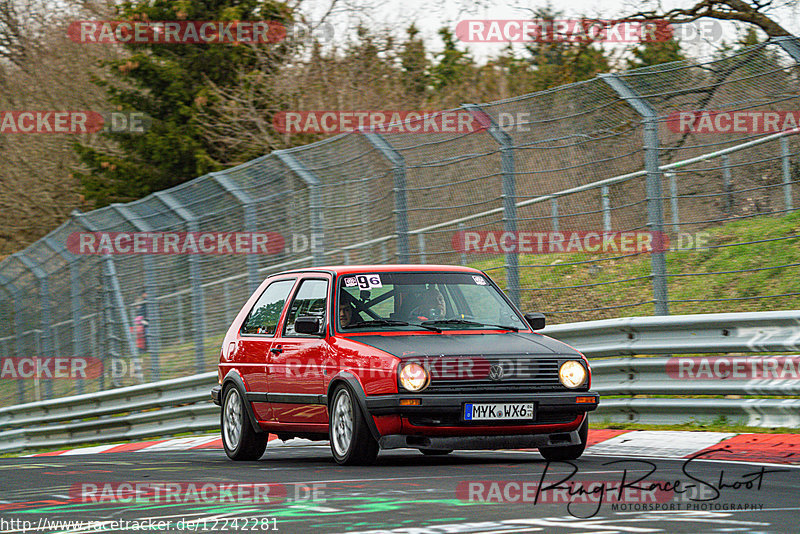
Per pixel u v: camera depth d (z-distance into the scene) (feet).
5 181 471.62
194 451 161.99
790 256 163.94
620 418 143.13
